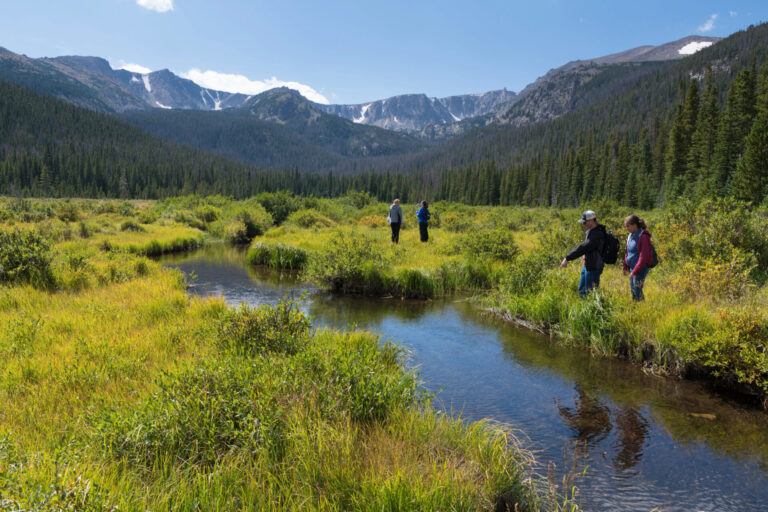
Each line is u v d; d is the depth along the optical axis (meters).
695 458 3.87
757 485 3.48
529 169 169.50
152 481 2.91
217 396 3.66
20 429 3.37
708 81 102.62
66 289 9.50
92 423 3.37
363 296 11.08
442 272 11.86
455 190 181.88
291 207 35.84
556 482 3.45
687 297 7.43
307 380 4.08
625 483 3.47
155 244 20.27
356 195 45.34
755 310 5.93
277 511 2.68
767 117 56.66
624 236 11.88
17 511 2.00
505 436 3.66
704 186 65.44
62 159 193.75
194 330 6.29
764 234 9.41
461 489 2.89
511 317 8.77
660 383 5.64
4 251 9.72
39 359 4.96
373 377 4.35
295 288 12.02
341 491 2.89
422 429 3.71
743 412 4.82
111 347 5.43
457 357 6.56
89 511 2.15
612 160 144.62
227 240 26.38
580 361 6.45
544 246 12.56
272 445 3.26
